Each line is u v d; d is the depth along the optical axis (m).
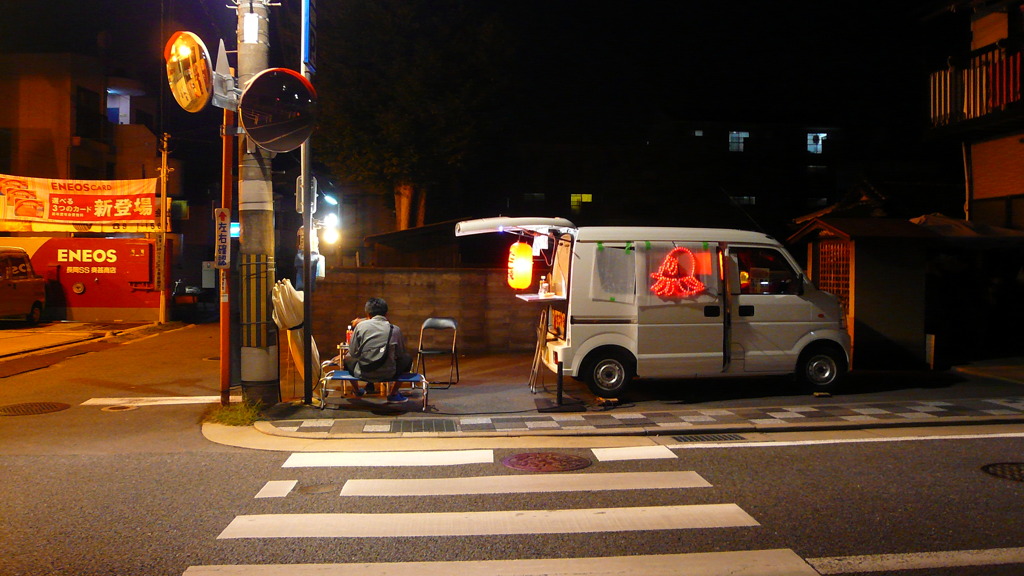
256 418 8.43
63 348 15.98
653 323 9.25
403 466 6.66
